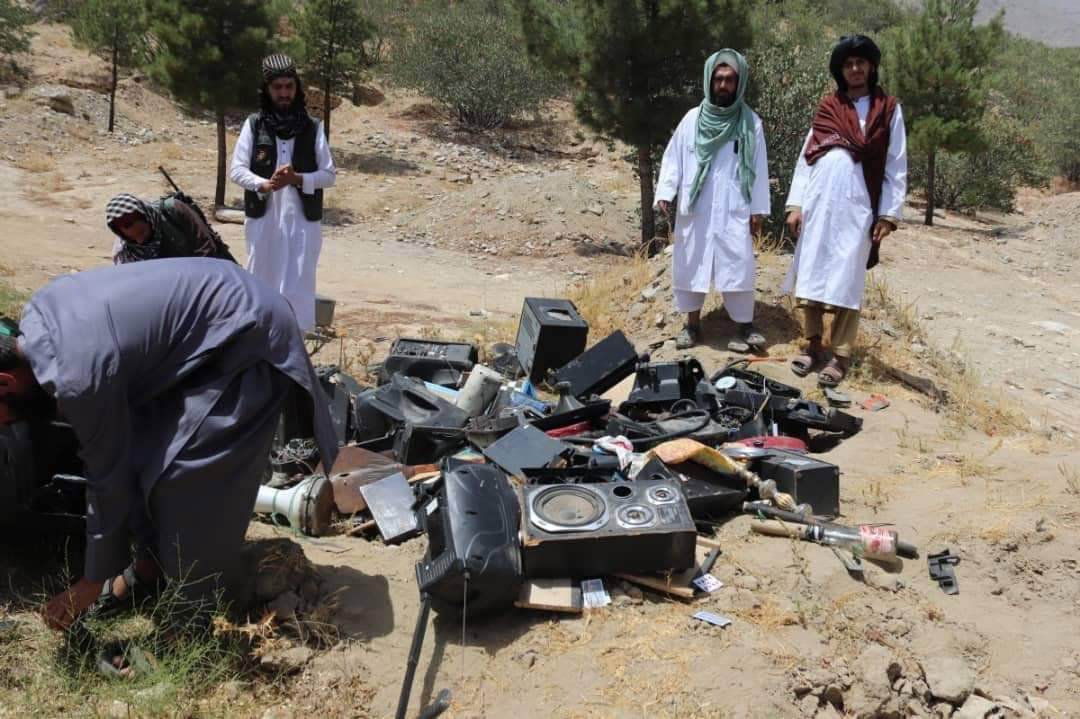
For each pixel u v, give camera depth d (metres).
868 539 4.02
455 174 22.44
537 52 15.01
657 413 5.46
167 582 3.30
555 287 13.15
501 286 13.05
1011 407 7.04
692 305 6.82
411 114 27.41
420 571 3.42
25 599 3.55
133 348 3.01
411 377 5.96
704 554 3.92
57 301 3.04
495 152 25.33
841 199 6.03
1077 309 12.80
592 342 7.71
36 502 3.64
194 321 3.15
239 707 3.12
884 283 10.02
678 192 6.67
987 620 3.76
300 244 6.20
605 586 3.62
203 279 3.21
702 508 4.25
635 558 3.59
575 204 17.81
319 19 23.11
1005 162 23.97
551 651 3.31
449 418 5.01
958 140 19.11
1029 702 3.39
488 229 16.78
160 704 3.03
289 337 3.31
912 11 28.09
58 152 20.36
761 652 3.27
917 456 5.19
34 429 3.59
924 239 17.84
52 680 3.15
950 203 23.50
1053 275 15.81
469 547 3.33
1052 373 9.25
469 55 27.14
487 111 27.03
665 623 3.44
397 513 4.25
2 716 2.97
